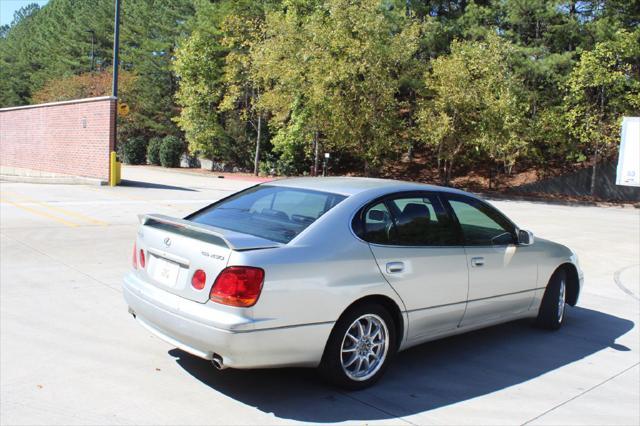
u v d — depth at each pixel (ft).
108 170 68.54
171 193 63.26
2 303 20.02
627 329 21.26
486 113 94.17
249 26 114.93
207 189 73.05
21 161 91.04
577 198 105.70
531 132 98.48
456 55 95.61
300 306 12.82
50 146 81.51
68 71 222.07
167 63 162.71
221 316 12.28
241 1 126.21
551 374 16.21
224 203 16.71
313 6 107.86
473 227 17.33
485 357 17.40
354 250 13.96
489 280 17.12
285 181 17.26
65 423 11.82
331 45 91.86
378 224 14.85
